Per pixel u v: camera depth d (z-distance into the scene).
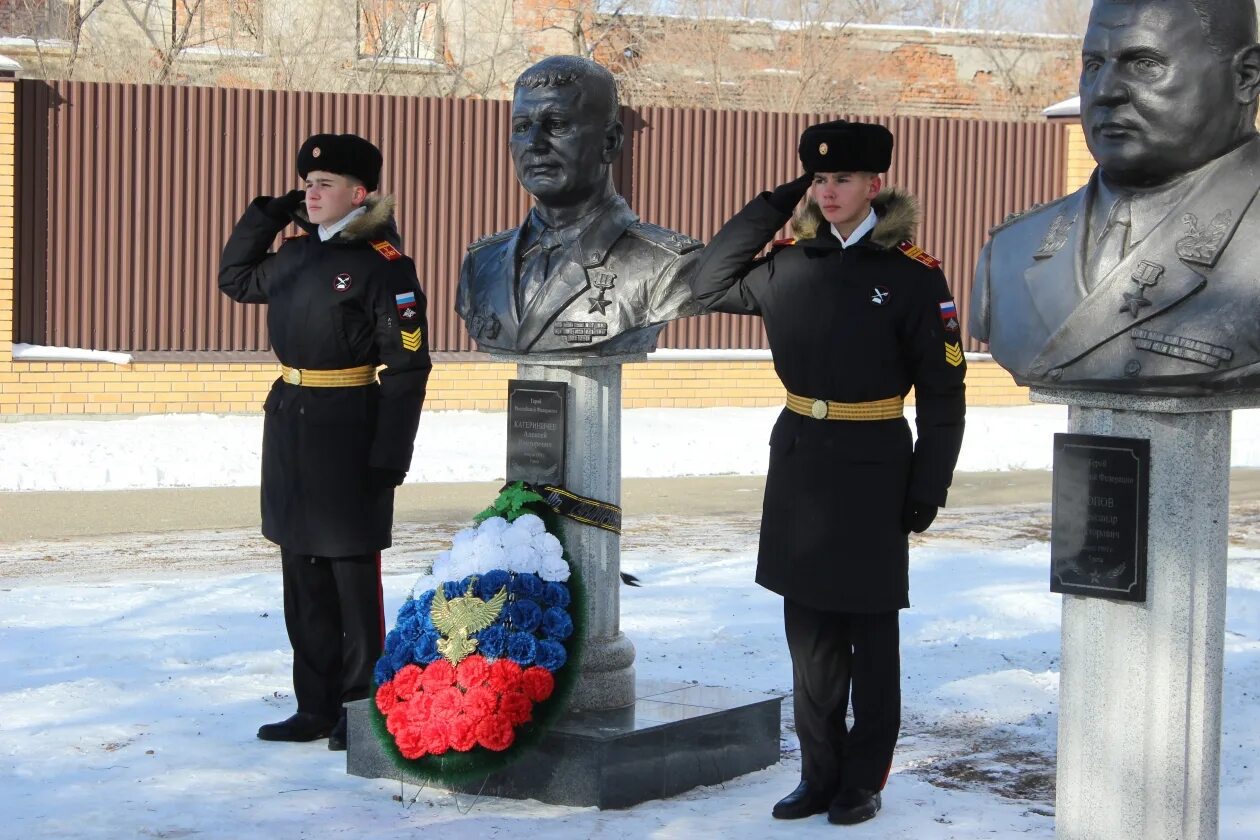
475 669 5.19
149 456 13.57
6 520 11.17
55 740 5.90
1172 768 4.14
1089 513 4.17
